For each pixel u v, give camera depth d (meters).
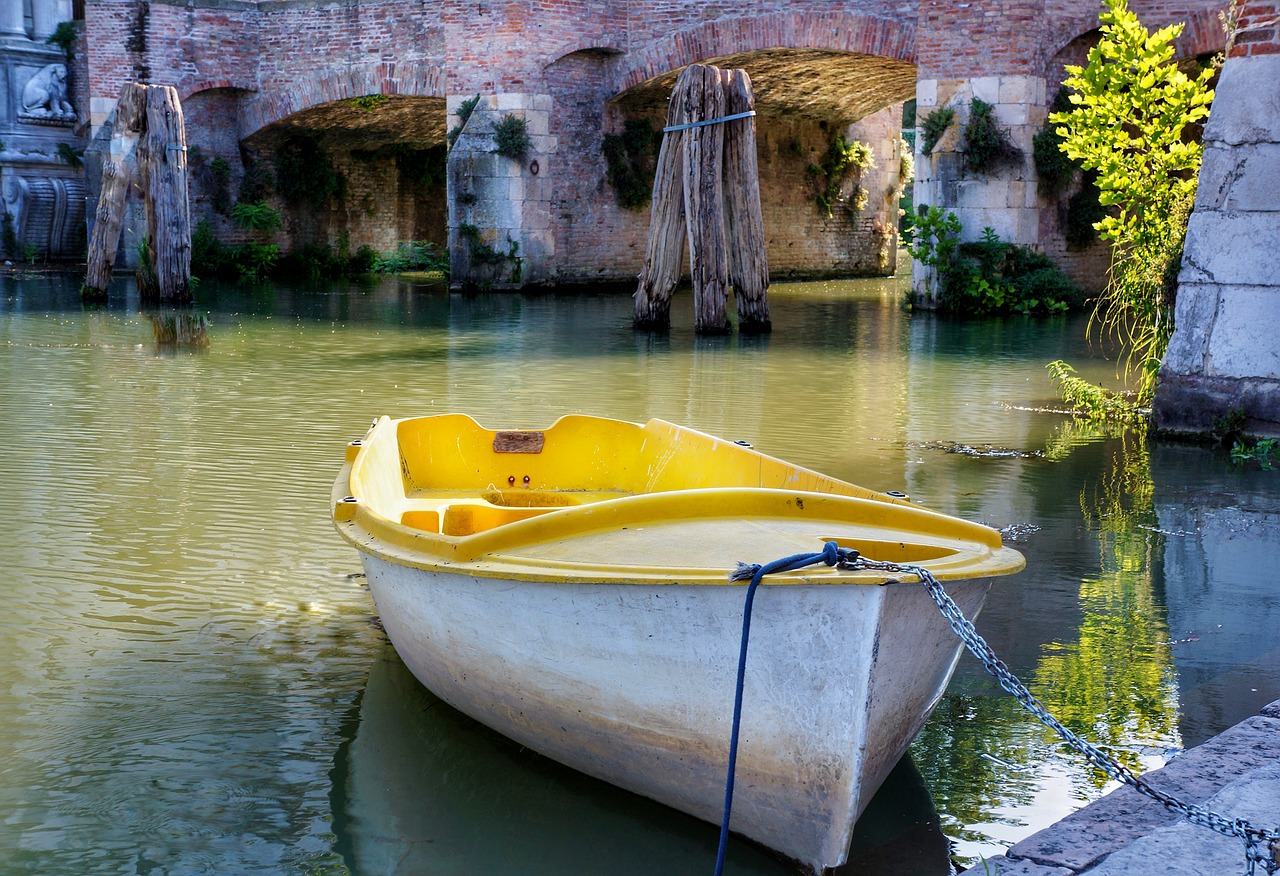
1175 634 5.14
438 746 4.15
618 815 3.74
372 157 30.00
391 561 4.00
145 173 19.44
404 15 24.64
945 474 8.07
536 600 3.61
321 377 12.10
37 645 4.95
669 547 3.64
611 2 23.28
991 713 4.36
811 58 22.30
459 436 6.22
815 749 3.29
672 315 19.30
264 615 5.32
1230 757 3.50
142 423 9.52
